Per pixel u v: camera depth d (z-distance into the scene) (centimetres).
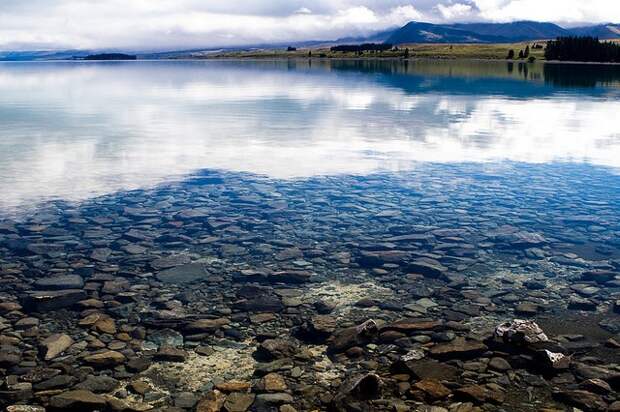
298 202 1639
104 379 761
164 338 880
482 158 2186
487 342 848
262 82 7300
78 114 3625
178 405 706
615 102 4322
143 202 1636
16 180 1852
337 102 4353
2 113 3681
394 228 1414
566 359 782
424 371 757
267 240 1338
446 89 5753
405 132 2777
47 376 768
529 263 1184
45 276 1126
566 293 1038
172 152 2311
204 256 1241
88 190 1750
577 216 1491
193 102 4466
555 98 4703
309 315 963
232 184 1833
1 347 844
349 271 1155
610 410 666
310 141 2538
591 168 2027
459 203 1619
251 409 688
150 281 1106
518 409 680
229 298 1030
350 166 2062
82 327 914
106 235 1370
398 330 888
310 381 755
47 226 1427
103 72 12181
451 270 1152
